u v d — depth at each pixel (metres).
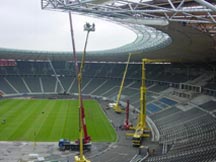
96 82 154.00
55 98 132.25
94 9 41.19
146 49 98.25
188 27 51.09
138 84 136.12
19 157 57.34
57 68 166.25
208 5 25.20
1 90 140.38
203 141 57.34
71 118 91.38
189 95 95.12
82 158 53.88
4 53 137.88
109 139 71.38
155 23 48.03
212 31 55.12
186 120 76.88
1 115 93.50
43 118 90.56
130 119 93.25
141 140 69.00
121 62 155.50
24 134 72.75
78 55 144.75
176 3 39.78
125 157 58.88
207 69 113.62
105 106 115.50
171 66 130.75
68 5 37.03
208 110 77.31
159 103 101.75
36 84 153.88
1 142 66.25
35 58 155.50
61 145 62.59
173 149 58.91
